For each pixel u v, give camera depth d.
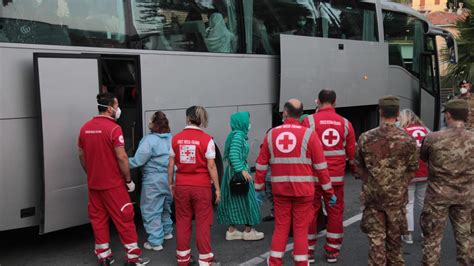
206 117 4.96
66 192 5.21
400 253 4.41
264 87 7.62
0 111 4.77
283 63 7.67
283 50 7.66
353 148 5.10
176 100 6.29
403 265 4.43
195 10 6.59
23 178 4.97
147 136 5.58
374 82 9.84
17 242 6.09
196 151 4.85
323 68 8.51
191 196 4.89
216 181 4.95
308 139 4.46
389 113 4.26
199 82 6.59
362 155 4.39
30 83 4.96
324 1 8.77
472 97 7.72
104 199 4.96
